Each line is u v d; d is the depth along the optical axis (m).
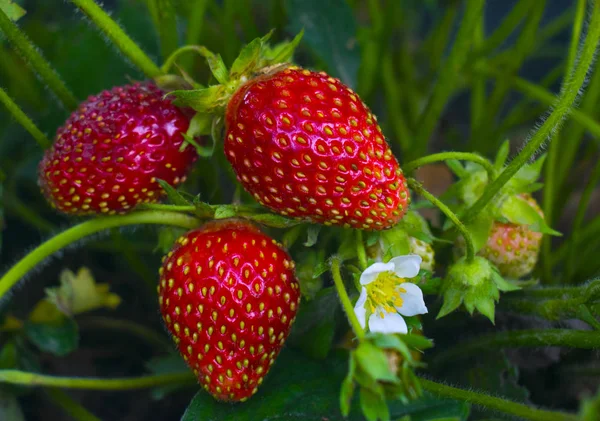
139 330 0.31
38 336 0.28
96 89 0.30
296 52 0.34
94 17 0.24
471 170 0.24
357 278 0.22
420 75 0.41
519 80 0.31
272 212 0.23
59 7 0.38
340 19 0.30
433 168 0.35
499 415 0.25
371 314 0.22
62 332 0.28
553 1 0.43
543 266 0.28
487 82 0.41
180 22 0.31
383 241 0.23
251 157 0.22
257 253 0.22
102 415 0.30
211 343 0.22
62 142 0.23
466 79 0.35
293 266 0.23
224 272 0.22
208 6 0.32
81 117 0.23
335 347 0.25
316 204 0.22
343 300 0.21
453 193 0.24
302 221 0.23
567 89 0.22
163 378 0.25
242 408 0.22
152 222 0.24
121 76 0.30
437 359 0.27
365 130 0.21
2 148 0.33
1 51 0.31
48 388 0.28
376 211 0.21
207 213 0.23
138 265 0.29
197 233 0.23
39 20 0.36
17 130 0.33
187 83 0.24
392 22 0.32
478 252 0.24
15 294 0.32
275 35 0.33
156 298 0.30
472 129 0.34
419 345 0.20
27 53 0.24
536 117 0.37
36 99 0.32
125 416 0.30
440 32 0.36
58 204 0.23
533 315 0.25
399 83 0.37
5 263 0.32
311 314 0.24
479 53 0.32
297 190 0.22
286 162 0.21
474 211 0.23
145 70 0.24
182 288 0.22
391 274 0.22
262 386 0.23
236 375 0.22
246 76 0.23
